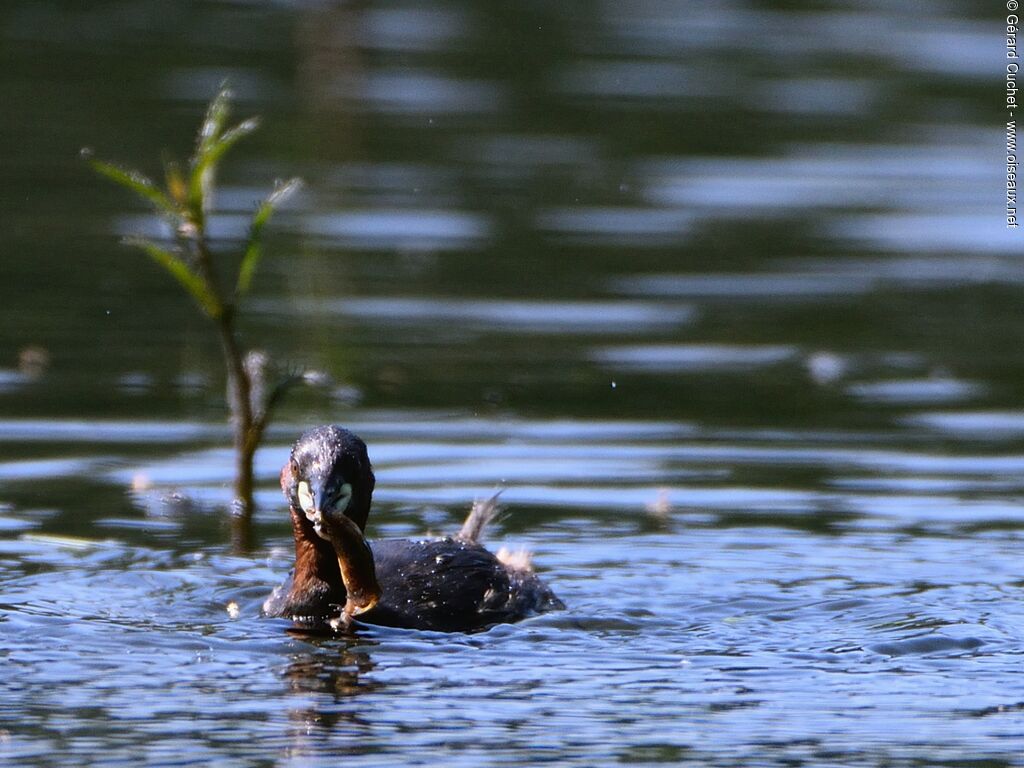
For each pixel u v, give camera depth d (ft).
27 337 56.49
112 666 31.83
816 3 115.14
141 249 66.64
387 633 34.47
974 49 102.06
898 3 115.65
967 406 52.06
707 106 90.07
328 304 60.75
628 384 53.57
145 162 75.56
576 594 36.88
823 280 65.62
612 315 60.59
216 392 52.06
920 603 36.06
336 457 35.22
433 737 28.22
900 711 29.78
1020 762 27.25
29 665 31.76
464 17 109.70
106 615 35.17
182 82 90.27
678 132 85.81
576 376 54.19
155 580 37.78
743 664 32.40
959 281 65.92
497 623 35.29
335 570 35.96
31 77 90.33
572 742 28.02
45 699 29.91
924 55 100.73
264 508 43.70
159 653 32.71
